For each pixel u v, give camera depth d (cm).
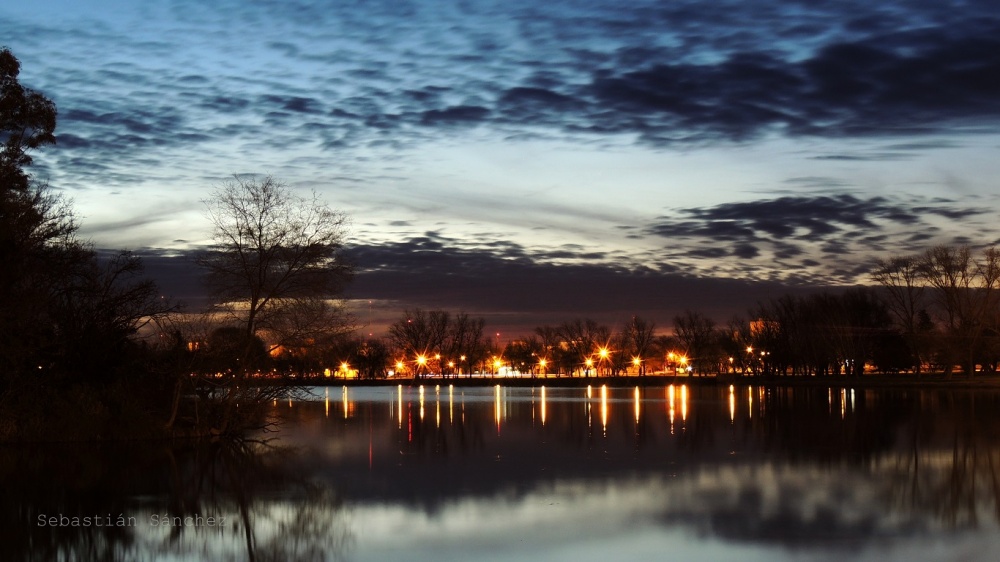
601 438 4169
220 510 2366
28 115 4656
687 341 18238
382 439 4247
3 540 2028
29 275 4109
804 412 5984
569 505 2361
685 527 2056
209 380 4347
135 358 4488
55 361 4178
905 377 12888
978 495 2458
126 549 1936
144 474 3033
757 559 1750
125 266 4481
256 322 4284
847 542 1888
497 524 2120
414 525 2125
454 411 6538
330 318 4381
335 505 2408
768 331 15300
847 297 13862
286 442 4097
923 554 1777
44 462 3366
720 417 5538
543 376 19488
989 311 10862
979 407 6450
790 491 2550
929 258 11181
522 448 3750
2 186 4122
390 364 18138
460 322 18062
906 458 3300
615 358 18650
